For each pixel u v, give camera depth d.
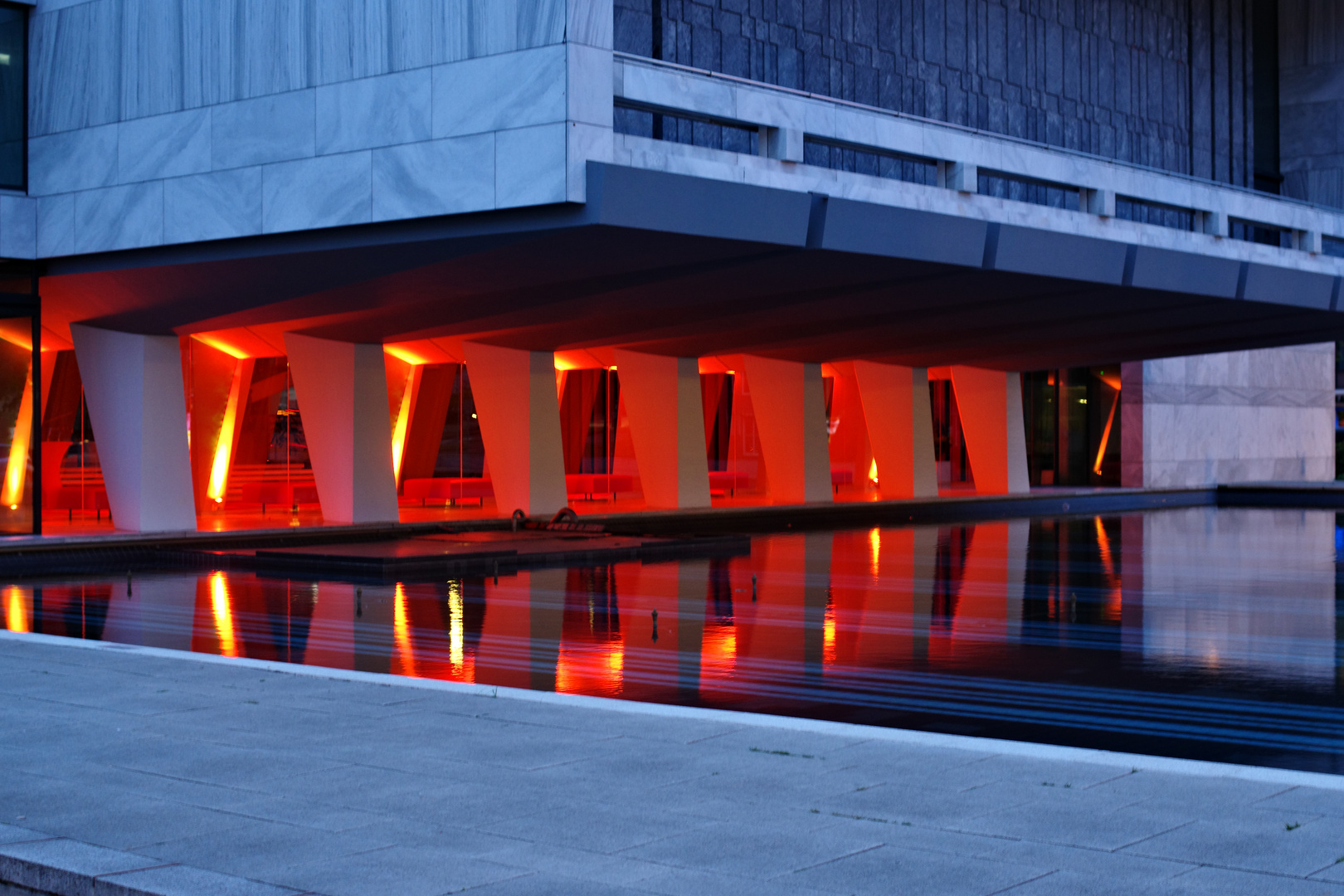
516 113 17.98
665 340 31.20
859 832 6.21
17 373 22.66
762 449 36.50
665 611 16.22
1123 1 36.56
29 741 8.10
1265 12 45.28
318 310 23.11
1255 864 5.71
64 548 22.23
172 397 24.67
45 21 22.34
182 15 20.95
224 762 7.56
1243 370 51.66
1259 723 10.27
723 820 6.42
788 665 12.64
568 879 5.57
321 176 19.67
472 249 19.12
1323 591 18.91
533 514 29.78
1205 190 29.91
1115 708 10.80
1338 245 34.84
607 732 8.30
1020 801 6.73
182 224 20.97
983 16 31.92
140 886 5.47
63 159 22.23
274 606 16.56
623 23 24.66
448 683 9.98
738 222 19.27
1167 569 22.05
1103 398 48.94
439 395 35.44
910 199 23.44
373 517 27.08
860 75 28.83
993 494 42.16
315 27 19.67
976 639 14.31
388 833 6.23
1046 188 32.47
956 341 34.31
